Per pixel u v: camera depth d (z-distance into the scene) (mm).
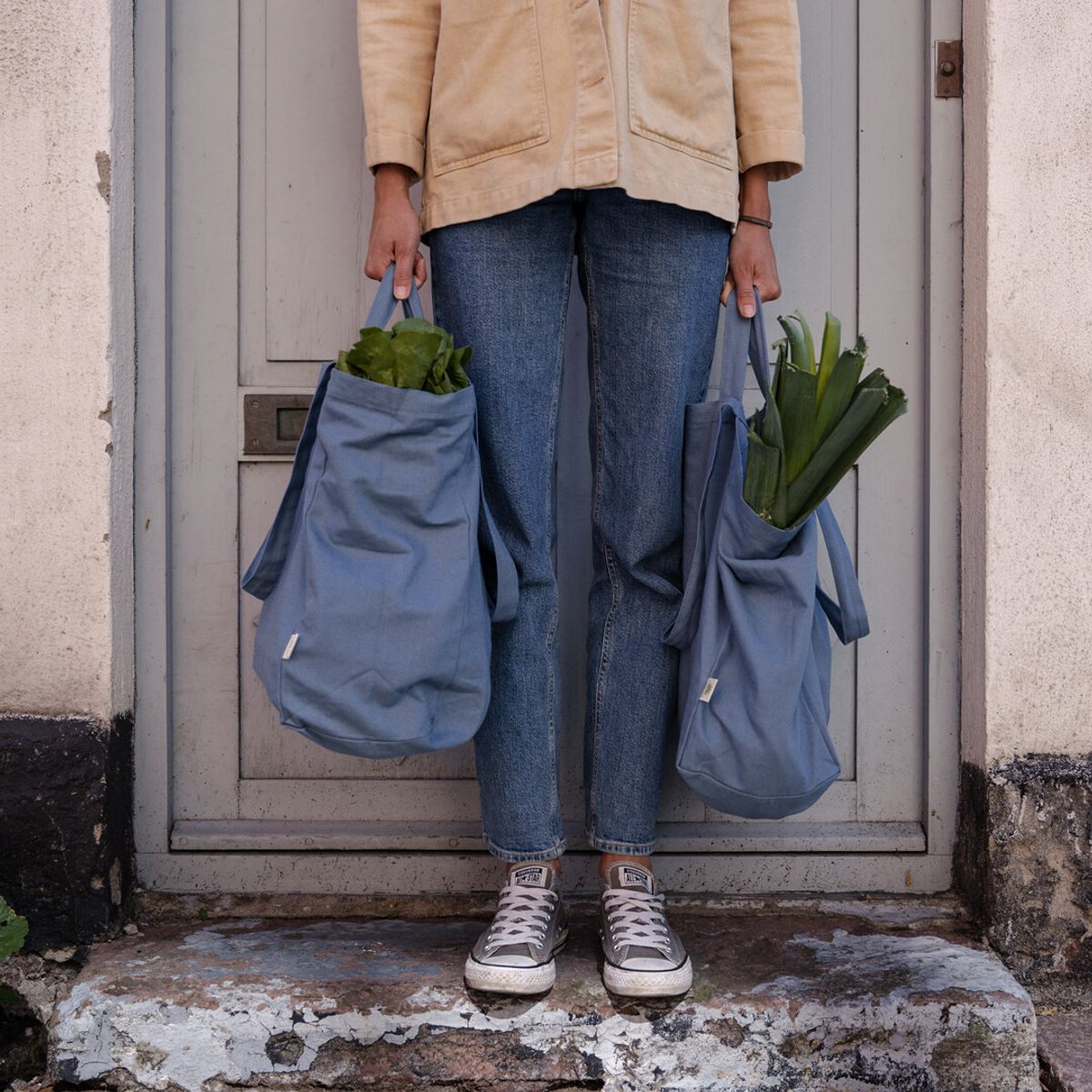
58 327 1501
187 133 1651
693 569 1363
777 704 1268
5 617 1509
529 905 1375
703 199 1354
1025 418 1533
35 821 1496
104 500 1511
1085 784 1519
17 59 1488
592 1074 1338
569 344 1681
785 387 1283
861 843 1655
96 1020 1353
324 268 1669
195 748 1667
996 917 1518
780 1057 1346
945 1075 1354
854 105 1672
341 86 1662
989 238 1531
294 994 1361
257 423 1662
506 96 1342
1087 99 1522
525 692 1406
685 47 1354
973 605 1587
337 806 1671
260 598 1359
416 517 1241
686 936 1538
